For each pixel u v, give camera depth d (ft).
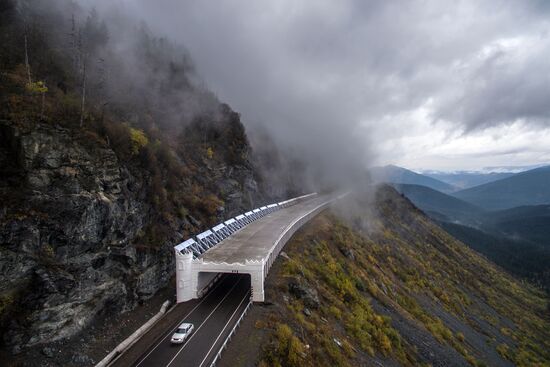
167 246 124.16
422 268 301.02
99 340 88.84
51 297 81.35
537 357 236.63
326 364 94.89
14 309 76.28
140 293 108.06
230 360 81.20
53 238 85.51
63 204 88.17
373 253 255.91
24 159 85.66
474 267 433.07
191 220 148.46
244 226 188.03
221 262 115.65
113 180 103.60
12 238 77.77
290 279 128.36
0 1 140.97
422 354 146.51
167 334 94.79
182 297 115.44
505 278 469.57
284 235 168.04
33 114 91.81
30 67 117.19
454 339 188.34
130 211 109.29
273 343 89.45
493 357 199.62
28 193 83.97
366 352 117.70
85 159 96.58
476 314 270.46
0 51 113.70
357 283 172.65
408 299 207.51
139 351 87.35
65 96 111.04
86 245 92.32
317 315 119.03
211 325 98.68
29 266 79.61
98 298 94.07
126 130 119.85
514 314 328.70
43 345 78.54
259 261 110.93
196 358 83.10
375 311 157.38
